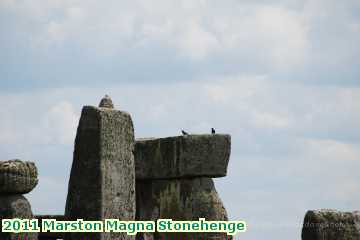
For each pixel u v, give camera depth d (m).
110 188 51.16
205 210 55.47
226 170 56.12
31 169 48.94
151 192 57.00
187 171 55.59
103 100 54.00
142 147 57.12
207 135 55.84
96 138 51.00
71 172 51.66
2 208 48.44
